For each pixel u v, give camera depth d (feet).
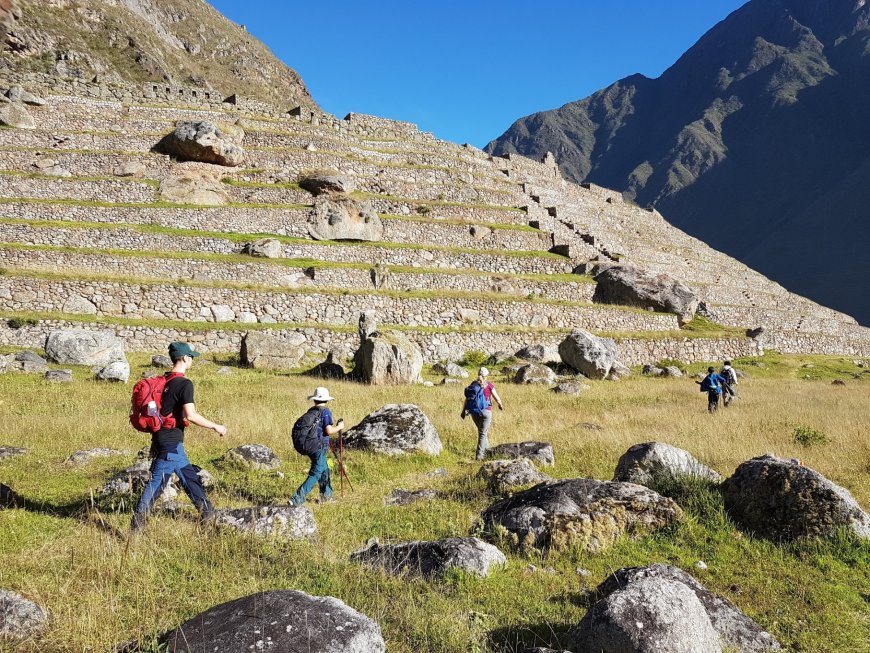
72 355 71.97
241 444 38.86
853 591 18.95
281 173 140.97
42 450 35.45
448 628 14.76
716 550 21.86
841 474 32.07
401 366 78.79
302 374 82.64
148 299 95.35
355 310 109.40
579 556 20.93
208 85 374.02
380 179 152.87
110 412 47.24
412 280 122.01
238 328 94.68
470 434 45.52
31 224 101.19
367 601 15.90
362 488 30.63
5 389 54.49
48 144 125.39
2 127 123.95
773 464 24.99
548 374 87.66
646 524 23.24
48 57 261.85
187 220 119.24
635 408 59.93
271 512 21.18
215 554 18.56
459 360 106.22
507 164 205.26
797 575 19.95
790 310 188.34
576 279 139.64
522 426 48.60
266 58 517.55
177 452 21.20
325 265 115.14
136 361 78.89
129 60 304.71
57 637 13.03
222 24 513.86
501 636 14.99
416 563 18.84
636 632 13.38
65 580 15.98
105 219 113.19
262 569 17.69
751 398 74.02
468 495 28.63
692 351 128.57
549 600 17.46
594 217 201.16
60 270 96.02
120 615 14.28
